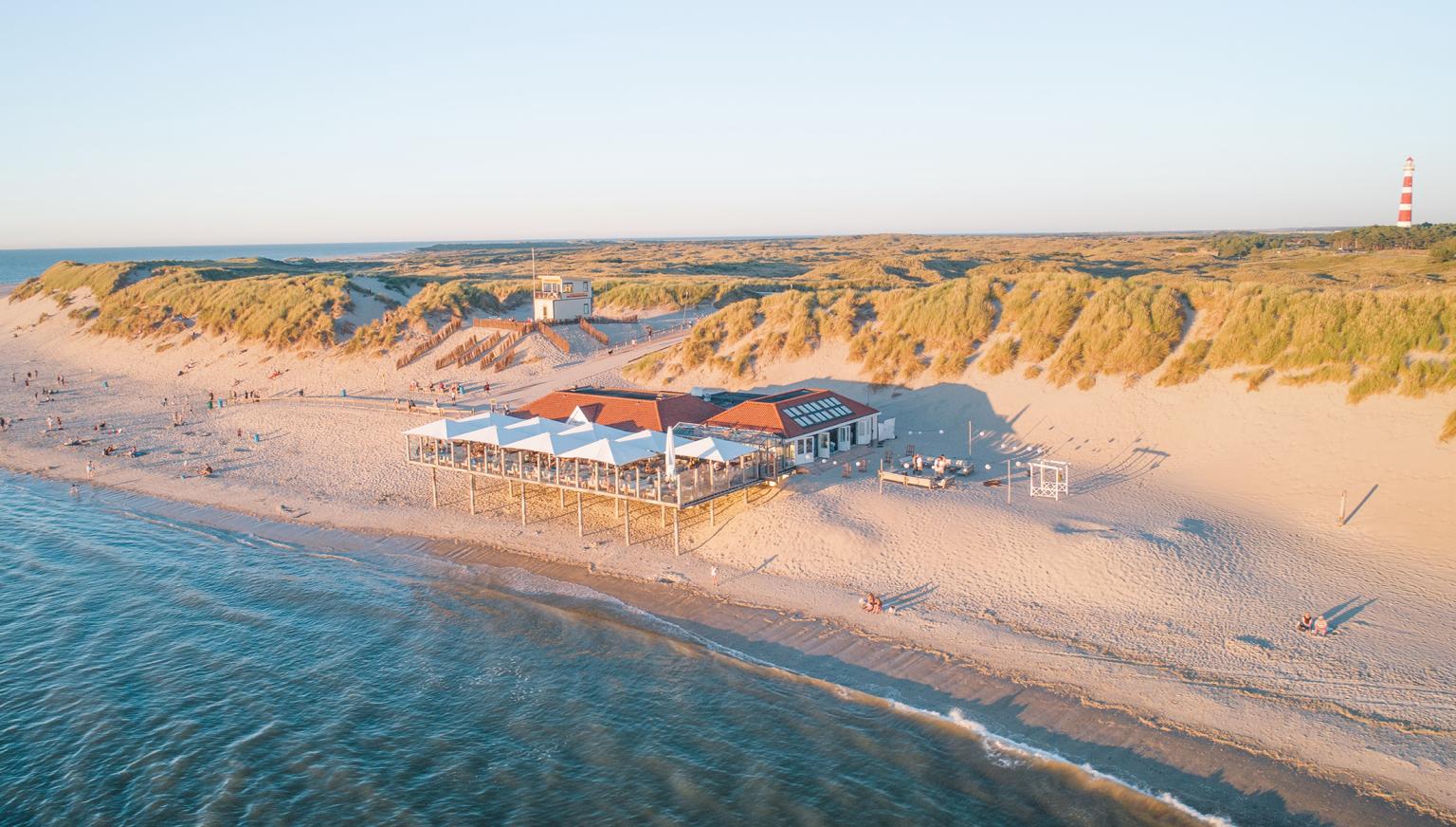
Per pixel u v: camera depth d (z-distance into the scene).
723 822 21.47
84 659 30.14
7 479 51.44
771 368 62.00
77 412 69.06
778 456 41.84
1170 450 44.47
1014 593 31.64
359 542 40.22
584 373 69.00
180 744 25.20
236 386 75.69
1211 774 22.39
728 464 40.75
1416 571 31.33
